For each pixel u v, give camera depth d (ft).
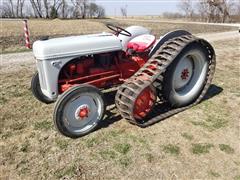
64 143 11.06
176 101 13.46
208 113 13.66
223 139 11.33
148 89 11.66
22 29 51.65
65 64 11.07
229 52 30.94
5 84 18.58
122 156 10.21
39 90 14.17
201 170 9.45
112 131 11.95
